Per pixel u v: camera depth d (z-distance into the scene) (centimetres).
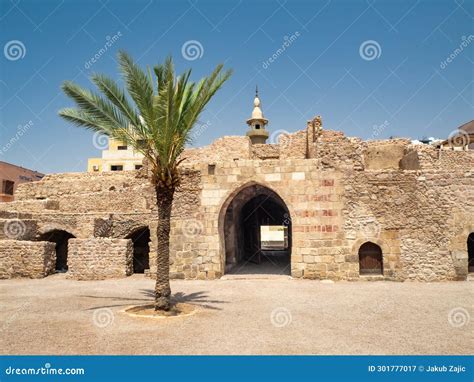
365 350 793
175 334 907
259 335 897
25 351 791
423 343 840
